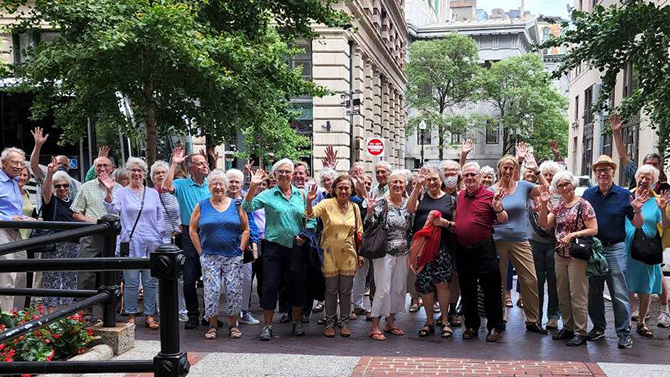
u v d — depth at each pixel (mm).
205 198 6980
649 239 6465
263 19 11820
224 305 8344
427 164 7148
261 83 10938
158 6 8664
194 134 12234
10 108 11977
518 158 7371
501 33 62719
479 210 6465
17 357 4711
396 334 6812
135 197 7055
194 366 5305
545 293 9453
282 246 6613
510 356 5863
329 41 24359
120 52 9070
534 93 50844
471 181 6488
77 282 6965
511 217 6887
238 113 10875
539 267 7219
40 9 9242
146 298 6926
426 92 53469
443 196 6844
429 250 6586
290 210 6590
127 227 6949
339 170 24547
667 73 9289
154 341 5949
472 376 5043
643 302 6648
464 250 6535
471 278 6543
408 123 53156
